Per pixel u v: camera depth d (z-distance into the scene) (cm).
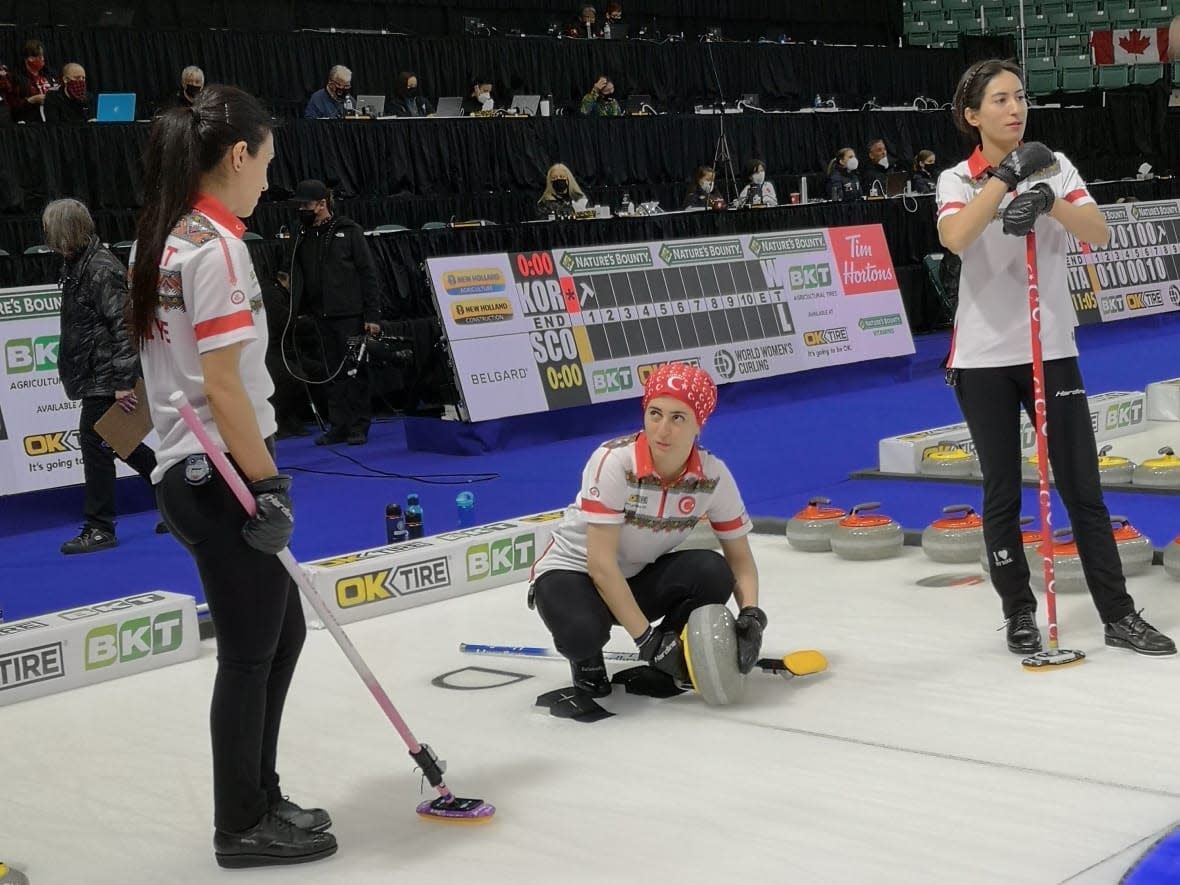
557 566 388
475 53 1390
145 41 1177
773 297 1061
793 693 387
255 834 293
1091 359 1195
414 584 516
